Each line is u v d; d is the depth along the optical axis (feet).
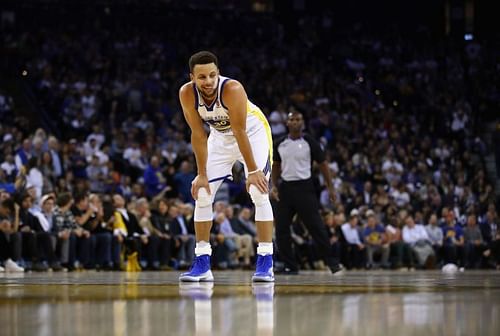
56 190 44.37
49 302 8.93
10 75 65.21
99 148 55.67
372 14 94.73
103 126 60.64
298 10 90.84
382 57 85.56
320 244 28.58
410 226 52.95
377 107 76.74
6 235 36.09
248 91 73.72
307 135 28.63
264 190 16.30
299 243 47.11
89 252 39.78
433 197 60.64
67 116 61.00
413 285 13.39
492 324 6.68
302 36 87.66
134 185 47.93
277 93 73.87
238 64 77.51
